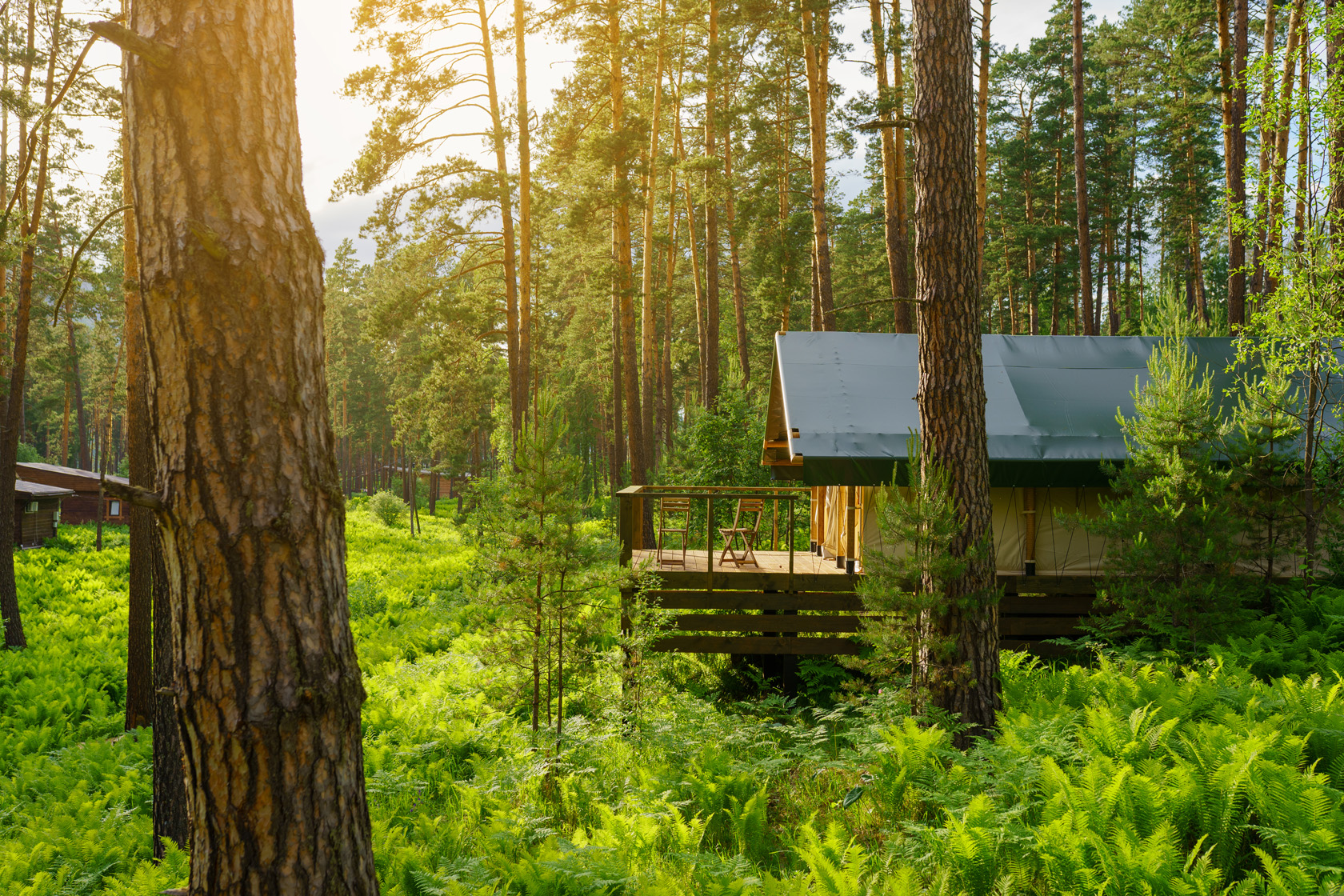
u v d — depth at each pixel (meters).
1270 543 10.61
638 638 9.58
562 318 57.25
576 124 25.88
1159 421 10.00
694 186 32.50
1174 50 31.45
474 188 22.48
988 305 45.47
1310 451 10.50
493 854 6.25
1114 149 44.03
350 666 3.36
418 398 38.28
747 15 22.83
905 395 11.53
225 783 3.03
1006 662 9.64
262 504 3.10
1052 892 5.09
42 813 9.11
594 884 5.43
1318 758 6.59
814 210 21.45
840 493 12.45
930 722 7.55
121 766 10.77
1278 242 11.16
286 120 3.36
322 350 3.47
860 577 11.00
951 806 6.13
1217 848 5.40
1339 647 9.23
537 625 8.30
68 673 16.64
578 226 23.47
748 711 10.61
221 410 3.08
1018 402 11.59
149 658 13.25
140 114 3.14
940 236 7.88
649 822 6.32
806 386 11.55
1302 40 11.23
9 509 18.91
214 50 3.13
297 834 3.06
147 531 13.20
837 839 5.66
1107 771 5.99
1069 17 39.78
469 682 12.23
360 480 98.88
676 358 46.91
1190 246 42.62
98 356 68.62
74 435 97.62
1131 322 39.00
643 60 25.98
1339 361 11.79
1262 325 11.32
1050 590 11.29
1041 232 39.12
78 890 6.64
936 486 7.72
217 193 3.11
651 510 21.48
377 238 22.72
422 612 22.17
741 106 24.05
